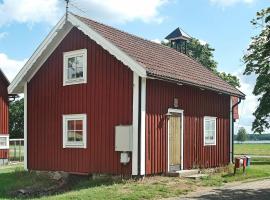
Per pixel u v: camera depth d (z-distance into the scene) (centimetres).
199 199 1523
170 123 2045
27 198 1698
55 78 2169
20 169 2392
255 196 1597
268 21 1795
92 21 2122
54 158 2145
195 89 2239
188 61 2508
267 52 1964
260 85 3169
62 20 2070
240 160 2189
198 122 2252
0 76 3156
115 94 1944
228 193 1655
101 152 1969
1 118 3133
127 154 1867
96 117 1998
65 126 2109
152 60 2023
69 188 1903
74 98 2086
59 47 2164
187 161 2150
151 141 1908
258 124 3966
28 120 2262
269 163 3322
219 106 2461
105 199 1474
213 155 2372
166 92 2017
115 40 2020
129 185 1723
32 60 2186
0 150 3105
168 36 2853
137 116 1859
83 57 2062
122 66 1928
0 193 1872
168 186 1731
